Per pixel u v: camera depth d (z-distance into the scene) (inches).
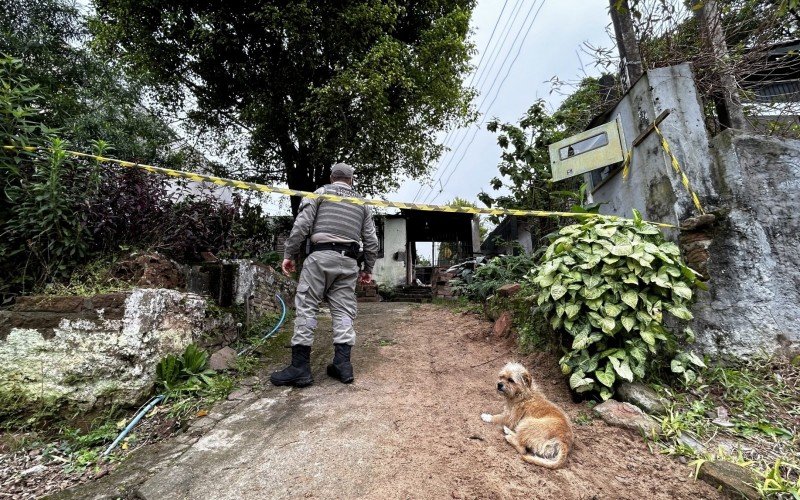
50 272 121.0
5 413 92.8
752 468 73.2
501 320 161.9
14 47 198.1
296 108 335.0
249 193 242.5
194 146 376.2
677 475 73.6
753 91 158.1
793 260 113.0
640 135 130.3
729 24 145.3
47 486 76.4
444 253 566.3
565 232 115.8
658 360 105.7
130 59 306.8
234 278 169.3
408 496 66.3
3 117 116.5
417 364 136.6
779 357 107.1
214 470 75.3
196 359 118.0
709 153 120.8
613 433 88.2
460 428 91.7
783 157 117.7
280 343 160.9
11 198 115.6
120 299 108.8
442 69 347.3
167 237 149.6
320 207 124.9
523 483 70.7
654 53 144.9
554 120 226.7
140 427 97.3
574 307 103.2
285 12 299.1
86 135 186.2
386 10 312.0
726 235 114.4
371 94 295.7
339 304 124.4
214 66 331.6
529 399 91.2
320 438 85.2
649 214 129.4
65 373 98.9
